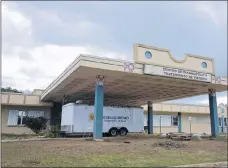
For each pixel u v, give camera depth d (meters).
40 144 14.40
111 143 15.34
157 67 19.20
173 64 20.11
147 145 14.92
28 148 12.59
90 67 16.86
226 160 11.30
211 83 22.27
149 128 35.03
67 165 8.71
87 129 22.95
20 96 31.88
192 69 21.05
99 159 10.07
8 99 31.06
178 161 10.45
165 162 10.05
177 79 20.52
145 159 10.53
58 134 24.72
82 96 30.84
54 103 34.31
